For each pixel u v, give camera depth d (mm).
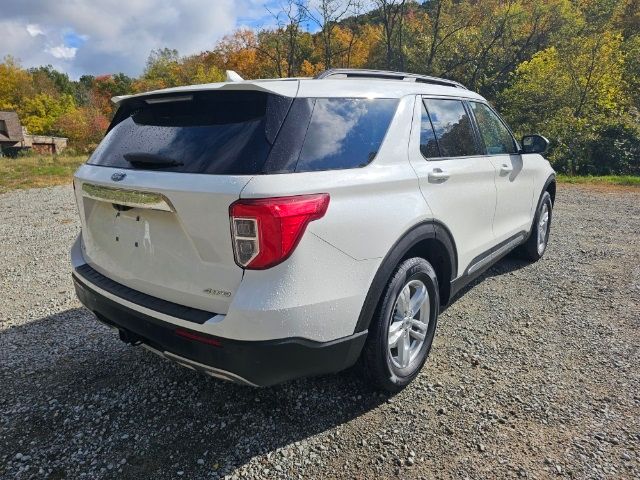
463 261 3244
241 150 2002
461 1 24859
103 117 61594
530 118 21609
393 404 2609
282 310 1937
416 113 2854
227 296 1986
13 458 2234
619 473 2057
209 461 2201
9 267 5449
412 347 2830
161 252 2188
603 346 3211
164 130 2361
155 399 2703
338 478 2082
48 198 11500
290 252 1942
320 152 2164
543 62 22078
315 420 2488
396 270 2520
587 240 6145
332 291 2115
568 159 17359
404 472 2104
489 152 3740
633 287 4332
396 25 25734
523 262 5152
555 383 2770
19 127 54094
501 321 3637
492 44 24453
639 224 7184
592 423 2396
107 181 2312
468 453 2209
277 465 2166
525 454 2189
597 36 20938
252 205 1866
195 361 2090
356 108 2455
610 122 18453
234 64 39312
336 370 2271
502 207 3861
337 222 2117
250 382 2041
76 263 2865
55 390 2805
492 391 2701
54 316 3936
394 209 2430
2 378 2945
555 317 3699
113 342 3432
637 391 2670
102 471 2148
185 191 1967
